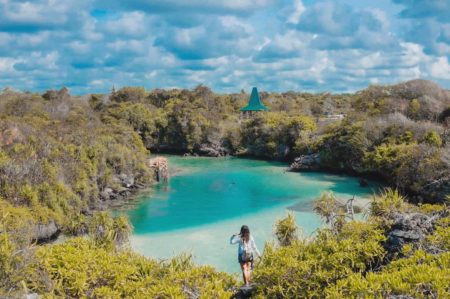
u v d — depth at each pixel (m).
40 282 10.56
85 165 38.41
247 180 50.31
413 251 9.41
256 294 10.40
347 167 53.25
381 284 7.68
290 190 43.25
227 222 31.36
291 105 105.31
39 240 26.19
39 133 40.84
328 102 114.12
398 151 43.69
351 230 11.62
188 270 12.46
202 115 82.94
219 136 79.12
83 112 80.12
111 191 40.88
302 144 64.31
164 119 83.00
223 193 42.75
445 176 35.56
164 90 114.12
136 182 45.69
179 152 82.31
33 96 85.25
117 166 43.59
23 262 10.55
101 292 10.68
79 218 26.31
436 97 68.31
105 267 11.66
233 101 117.12
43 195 29.22
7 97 79.31
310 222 29.72
